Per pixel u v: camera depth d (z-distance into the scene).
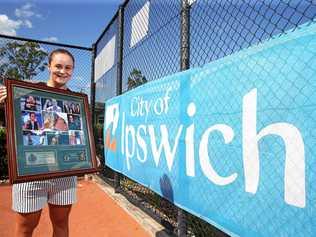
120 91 5.64
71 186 2.69
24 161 2.35
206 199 2.65
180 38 3.43
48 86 2.60
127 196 5.40
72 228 4.18
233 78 2.35
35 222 2.57
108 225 4.28
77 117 2.72
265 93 2.04
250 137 2.17
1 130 7.32
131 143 4.47
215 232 3.37
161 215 4.32
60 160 2.54
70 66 2.73
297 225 1.80
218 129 2.52
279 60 1.94
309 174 1.74
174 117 3.24
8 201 5.44
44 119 2.52
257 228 2.09
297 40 1.82
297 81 1.82
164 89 3.47
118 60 5.71
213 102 2.59
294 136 1.83
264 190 2.04
